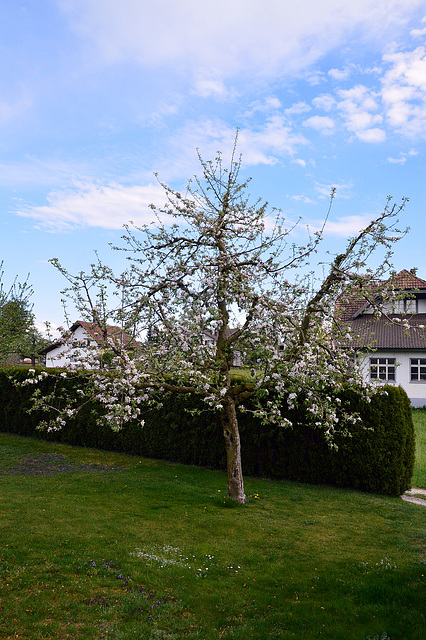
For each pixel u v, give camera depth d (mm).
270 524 7953
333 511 8984
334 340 9516
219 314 9094
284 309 8609
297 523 8125
